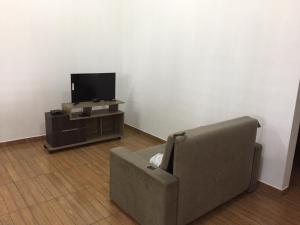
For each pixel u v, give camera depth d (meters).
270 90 2.54
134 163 2.05
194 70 3.29
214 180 2.15
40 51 3.69
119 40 4.46
